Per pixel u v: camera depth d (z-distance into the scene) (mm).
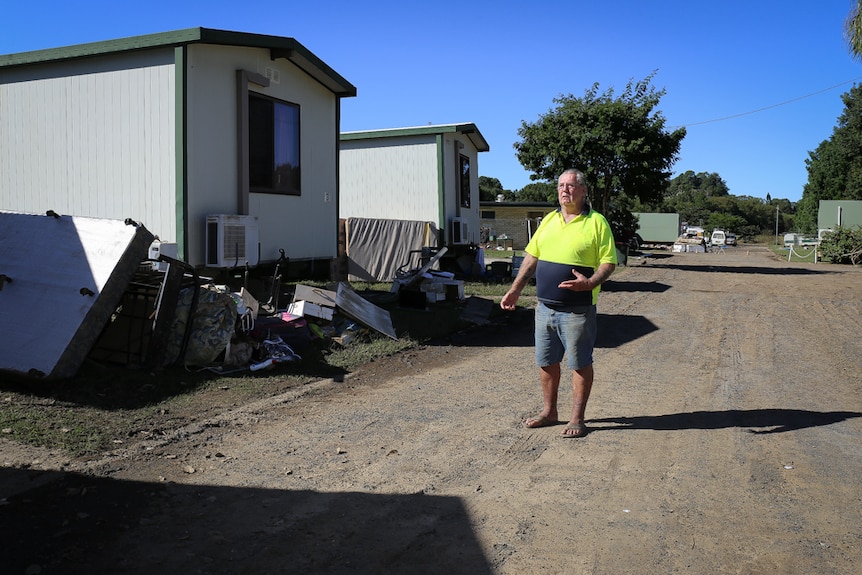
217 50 9438
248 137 10016
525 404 6254
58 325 5875
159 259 6422
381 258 15945
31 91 9953
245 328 7301
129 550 3369
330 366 7473
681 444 5105
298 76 11250
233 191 9844
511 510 3936
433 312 11641
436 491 4199
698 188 171750
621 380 7328
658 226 57219
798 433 5398
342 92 12375
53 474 4191
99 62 9438
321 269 12359
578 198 5070
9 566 3152
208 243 9234
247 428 5344
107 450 4676
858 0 13266
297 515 3828
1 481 4047
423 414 5879
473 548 3486
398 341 8922
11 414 5105
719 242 61406
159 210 9156
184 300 6805
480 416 5840
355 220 15281
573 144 22000
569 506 3992
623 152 21422
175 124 8969
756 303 14477
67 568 3176
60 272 6141
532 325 11305
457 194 18625
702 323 11625
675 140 22594
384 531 3658
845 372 7789
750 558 3396
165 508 3852
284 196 11031
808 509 3967
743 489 4250
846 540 3588
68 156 9766
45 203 9945
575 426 5281
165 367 6625
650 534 3645
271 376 6859
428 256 14695
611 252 5008
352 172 18703
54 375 5719
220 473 4410
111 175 9453
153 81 9109
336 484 4285
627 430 5453
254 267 10266
